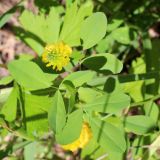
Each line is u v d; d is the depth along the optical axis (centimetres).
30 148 22
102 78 20
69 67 17
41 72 16
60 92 16
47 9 25
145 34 26
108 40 25
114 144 16
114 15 26
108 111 16
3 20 24
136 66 24
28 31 22
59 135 15
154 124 18
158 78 22
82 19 18
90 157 22
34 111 17
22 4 26
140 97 21
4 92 20
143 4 28
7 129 18
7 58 33
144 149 22
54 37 19
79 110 16
